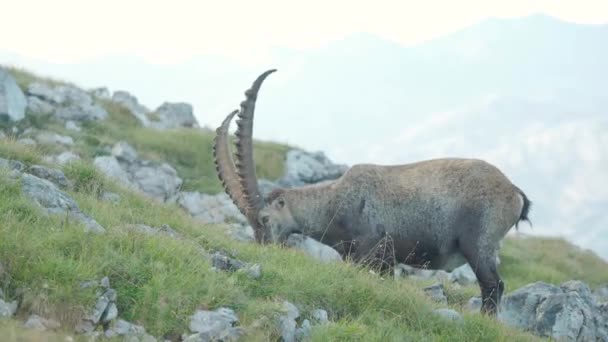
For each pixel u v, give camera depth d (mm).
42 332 17422
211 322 19531
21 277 18953
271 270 22578
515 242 62812
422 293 25266
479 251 27609
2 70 52844
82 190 28297
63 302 18672
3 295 18438
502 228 27734
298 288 22281
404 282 26609
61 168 29188
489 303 27484
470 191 27812
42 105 55188
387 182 28688
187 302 19859
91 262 19875
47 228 21141
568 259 61656
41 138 50750
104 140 53469
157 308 19438
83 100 58219
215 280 20938
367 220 28672
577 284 30125
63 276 19062
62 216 22375
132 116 61312
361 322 21781
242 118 29656
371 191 28734
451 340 22500
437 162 28734
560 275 55844
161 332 19125
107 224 23594
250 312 20312
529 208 28328
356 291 22984
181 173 55219
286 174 60812
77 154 49062
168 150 56719
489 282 27562
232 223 48938
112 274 19984
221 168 30859
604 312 30047
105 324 18891
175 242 22438
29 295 18531
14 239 19562
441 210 28016
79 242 20688
